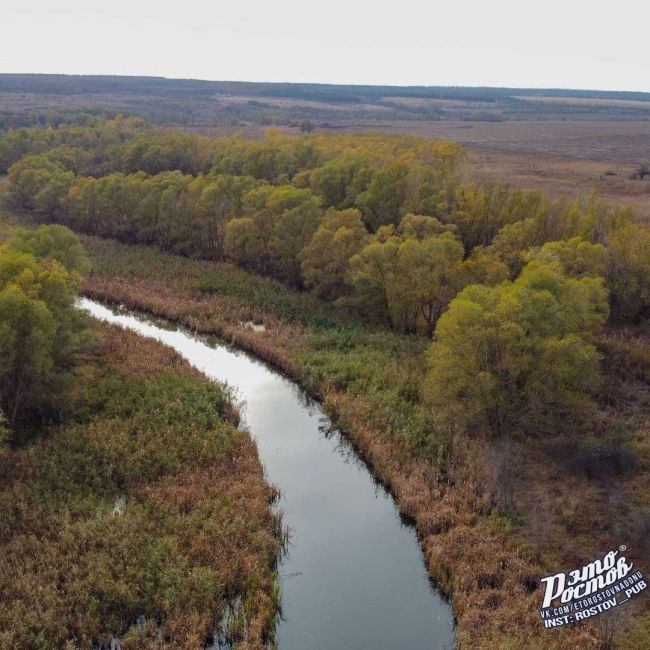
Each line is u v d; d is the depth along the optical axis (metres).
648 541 29.17
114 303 66.88
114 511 31.31
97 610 25.45
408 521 33.34
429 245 54.91
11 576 26.91
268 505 33.03
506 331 37.16
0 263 41.94
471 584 27.41
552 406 41.22
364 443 39.19
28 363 38.28
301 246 68.56
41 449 36.06
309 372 48.41
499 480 34.16
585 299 41.28
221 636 25.55
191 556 28.56
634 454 36.25
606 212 68.50
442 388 39.22
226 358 54.34
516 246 60.50
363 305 59.66
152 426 38.78
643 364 47.59
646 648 23.47
